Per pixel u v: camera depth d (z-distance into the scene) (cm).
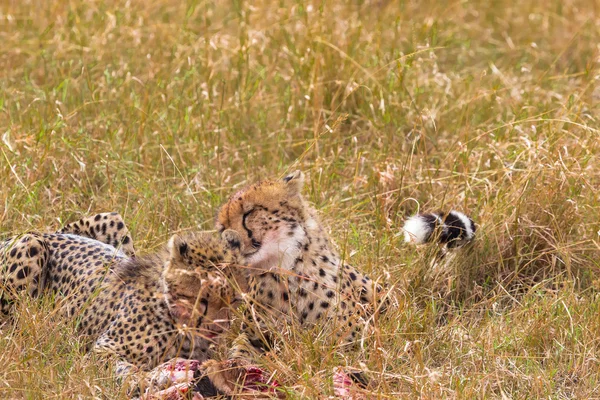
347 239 1039
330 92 1392
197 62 1512
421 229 1012
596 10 1853
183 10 1738
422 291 992
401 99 1383
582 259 1050
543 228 1064
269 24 1644
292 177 903
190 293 797
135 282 860
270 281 880
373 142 1308
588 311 934
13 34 1609
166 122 1302
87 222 1003
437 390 780
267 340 869
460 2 1798
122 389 753
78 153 1202
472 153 1233
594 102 1432
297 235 887
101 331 865
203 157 1237
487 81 1572
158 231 1077
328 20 1556
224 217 898
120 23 1606
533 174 1113
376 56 1457
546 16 1839
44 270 931
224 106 1359
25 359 788
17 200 1088
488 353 858
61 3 1694
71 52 1540
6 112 1315
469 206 1139
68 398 750
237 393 775
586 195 1120
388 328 877
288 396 765
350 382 795
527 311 934
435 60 1572
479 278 1044
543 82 1558
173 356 835
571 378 850
